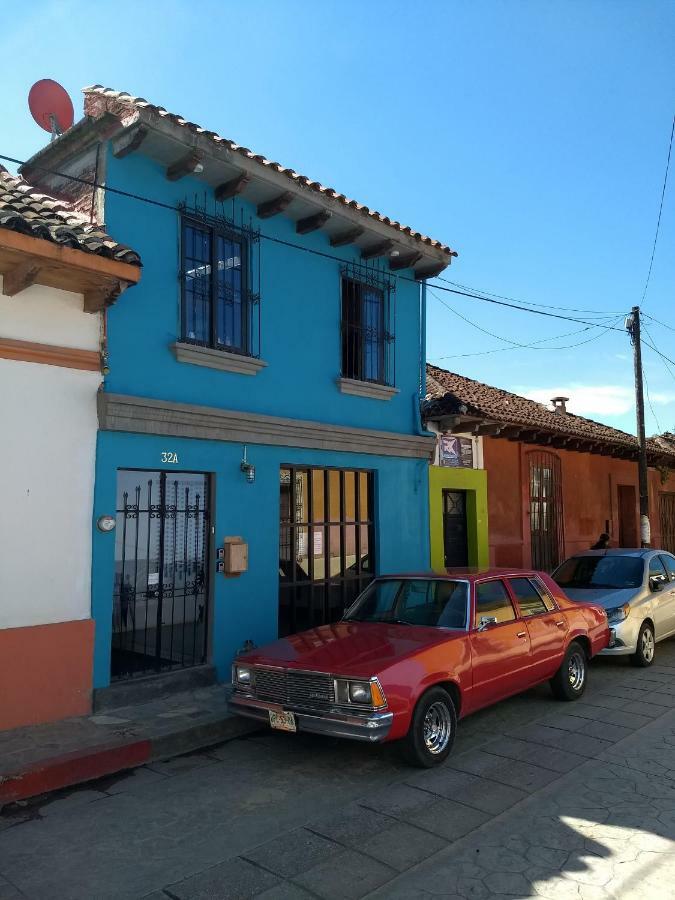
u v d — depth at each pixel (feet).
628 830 15.26
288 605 30.48
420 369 38.14
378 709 17.57
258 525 28.78
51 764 17.85
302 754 20.48
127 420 23.99
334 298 33.22
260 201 29.37
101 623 23.09
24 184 26.03
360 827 15.52
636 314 50.03
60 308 22.75
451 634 20.63
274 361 30.01
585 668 27.07
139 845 14.71
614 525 58.59
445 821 15.79
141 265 21.88
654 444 63.26
